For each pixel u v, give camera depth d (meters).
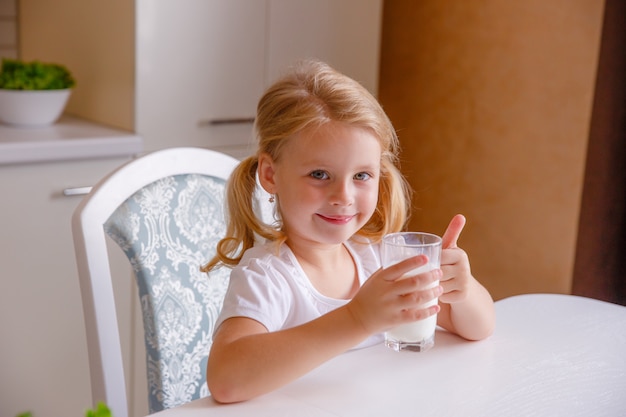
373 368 1.17
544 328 1.36
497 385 1.14
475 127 2.82
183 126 2.47
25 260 2.22
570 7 2.52
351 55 2.80
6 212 2.17
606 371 1.21
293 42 2.65
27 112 2.36
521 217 2.74
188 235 1.49
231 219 1.36
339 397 1.08
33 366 2.29
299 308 1.27
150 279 1.42
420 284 1.05
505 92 2.72
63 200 2.25
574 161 2.57
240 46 2.53
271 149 1.23
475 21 2.77
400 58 3.03
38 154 2.17
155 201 1.45
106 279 1.35
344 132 1.17
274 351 1.07
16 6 2.83
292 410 1.05
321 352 1.08
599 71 2.41
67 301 2.31
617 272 2.48
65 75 2.46
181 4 2.39
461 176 2.89
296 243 1.31
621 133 2.40
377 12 2.83
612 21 2.36
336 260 1.34
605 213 2.46
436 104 2.93
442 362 1.21
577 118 2.55
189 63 2.44
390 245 1.10
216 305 1.50
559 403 1.10
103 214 1.38
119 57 2.41
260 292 1.21
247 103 2.59
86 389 2.40
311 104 1.18
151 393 1.44
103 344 1.34
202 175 1.53
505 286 2.81
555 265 2.66
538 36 2.61
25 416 0.66
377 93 2.93
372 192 1.21
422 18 2.93
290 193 1.20
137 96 2.37
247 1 2.52
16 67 2.41
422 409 1.06
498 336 1.31
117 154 2.33
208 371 1.11
